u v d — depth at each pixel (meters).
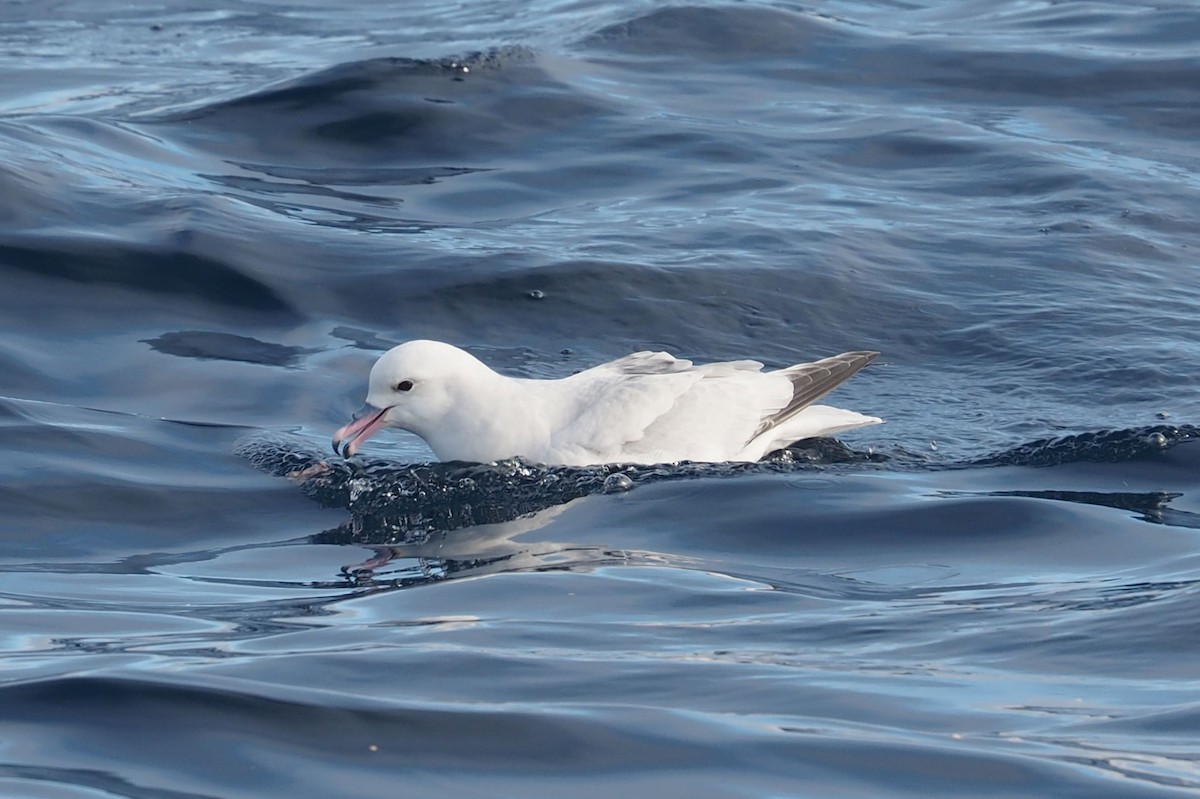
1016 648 17.39
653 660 17.12
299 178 38.41
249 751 14.82
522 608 19.23
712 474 24.39
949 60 47.19
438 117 41.47
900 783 14.12
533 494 23.86
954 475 24.61
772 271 33.06
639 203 37.31
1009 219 36.22
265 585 20.62
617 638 17.97
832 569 20.86
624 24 49.59
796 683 16.34
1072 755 14.47
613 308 31.67
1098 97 44.34
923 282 32.91
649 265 33.16
